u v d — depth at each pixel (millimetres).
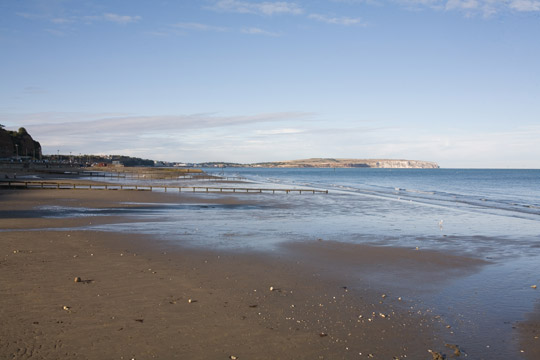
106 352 6938
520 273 13305
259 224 24750
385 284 11734
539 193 67812
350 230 22828
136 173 135875
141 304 9367
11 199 39531
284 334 7914
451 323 8750
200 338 7621
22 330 7746
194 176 128875
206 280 11555
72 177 102688
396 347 7496
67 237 18234
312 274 12648
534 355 7285
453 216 31125
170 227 22516
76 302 9391
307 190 61406
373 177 167750
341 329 8258
